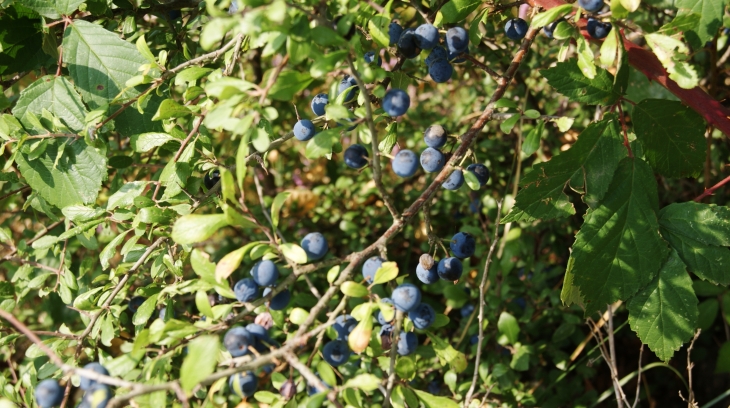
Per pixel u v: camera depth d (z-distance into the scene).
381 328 0.52
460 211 0.90
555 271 0.78
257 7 0.43
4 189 0.75
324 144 0.48
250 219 0.47
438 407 0.49
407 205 0.93
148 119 0.59
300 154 1.13
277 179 1.14
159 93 0.58
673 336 0.56
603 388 0.91
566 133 0.88
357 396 0.47
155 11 0.65
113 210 0.58
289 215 1.03
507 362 0.73
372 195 0.96
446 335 0.81
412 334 0.51
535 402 0.71
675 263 0.55
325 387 0.44
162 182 0.56
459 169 0.52
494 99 0.55
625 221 0.55
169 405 0.57
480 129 0.53
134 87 0.58
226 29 0.44
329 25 0.45
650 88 0.69
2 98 0.61
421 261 0.53
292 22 0.46
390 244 0.95
